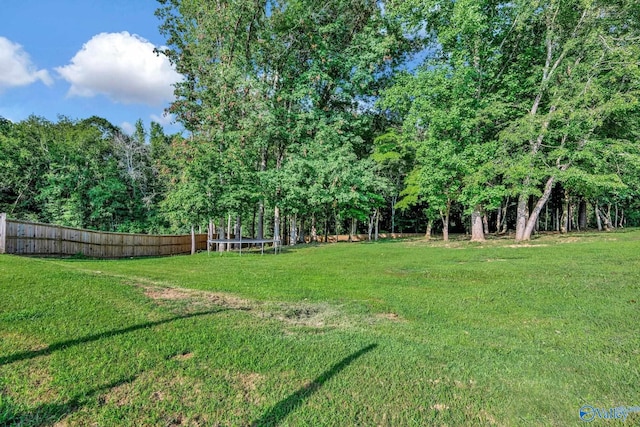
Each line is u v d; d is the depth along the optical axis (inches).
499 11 631.8
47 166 995.3
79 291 216.8
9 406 101.7
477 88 636.7
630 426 98.5
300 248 747.4
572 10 585.6
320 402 109.4
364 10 863.7
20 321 164.2
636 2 541.3
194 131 823.1
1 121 1047.0
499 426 99.3
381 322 195.6
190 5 768.3
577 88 565.3
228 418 100.8
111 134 1253.7
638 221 1359.5
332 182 734.5
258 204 787.4
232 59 770.8
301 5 776.3
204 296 240.1
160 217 1090.7
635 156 542.0
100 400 107.4
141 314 185.9
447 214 785.6
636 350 152.0
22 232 415.8
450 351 151.0
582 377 127.3
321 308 223.9
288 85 843.4
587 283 281.4
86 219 975.0
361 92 871.7
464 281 316.5
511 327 187.9
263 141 765.3
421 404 109.3
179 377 122.3
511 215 1432.1
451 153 622.2
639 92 518.6
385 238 1153.4
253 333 166.7
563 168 600.4
